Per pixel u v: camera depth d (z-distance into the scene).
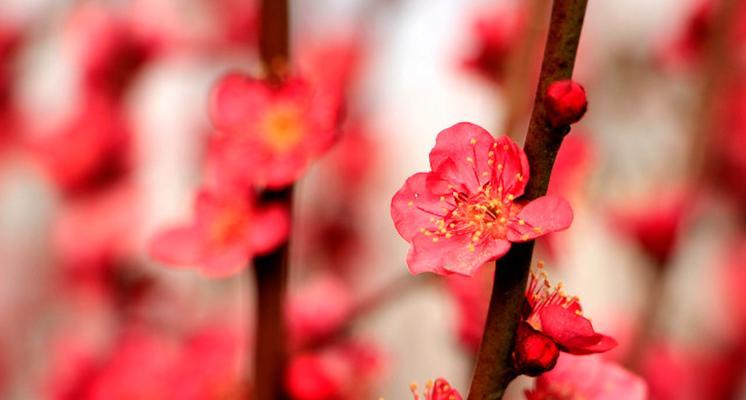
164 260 0.54
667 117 0.73
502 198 0.45
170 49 0.76
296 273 0.84
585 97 0.44
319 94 0.54
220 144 0.54
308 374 0.53
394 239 0.88
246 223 0.53
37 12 0.79
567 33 0.44
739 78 0.72
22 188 0.78
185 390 0.60
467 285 0.58
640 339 0.67
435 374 0.79
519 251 0.45
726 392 0.79
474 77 0.69
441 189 0.46
